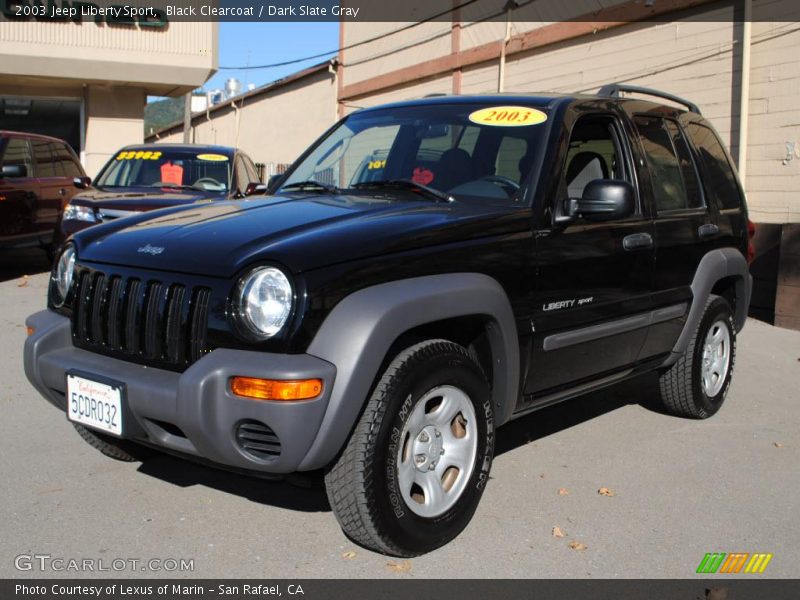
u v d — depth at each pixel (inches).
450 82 696.4
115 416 123.2
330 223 129.5
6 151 399.9
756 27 410.6
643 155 180.7
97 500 148.3
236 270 117.5
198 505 147.5
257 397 111.4
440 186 159.3
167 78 685.9
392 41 788.6
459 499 133.5
